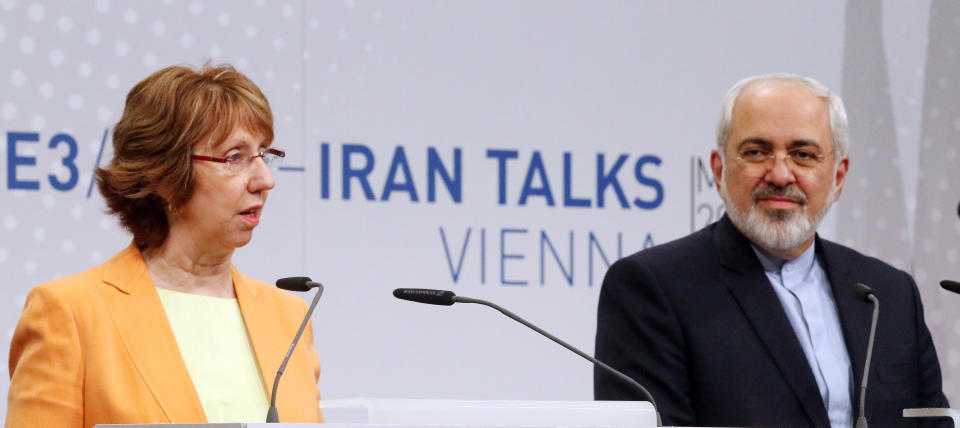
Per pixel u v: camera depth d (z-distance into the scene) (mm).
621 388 7863
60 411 5391
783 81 8391
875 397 7980
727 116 8422
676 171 11422
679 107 11484
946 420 8008
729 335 7906
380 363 10422
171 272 6035
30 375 5457
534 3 11133
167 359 5668
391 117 10625
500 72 10969
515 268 10844
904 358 8188
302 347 6316
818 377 8016
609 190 11180
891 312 8344
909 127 12094
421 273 10594
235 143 5914
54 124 9648
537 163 11000
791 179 8148
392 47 10680
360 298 10406
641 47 11422
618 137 11273
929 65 12164
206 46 10148
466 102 10859
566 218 11031
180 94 5875
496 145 10898
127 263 5914
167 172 5812
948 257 12070
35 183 9562
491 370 10703
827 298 8367
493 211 10828
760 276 8172
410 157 10656
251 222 6000
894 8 12133
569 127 11133
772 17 11852
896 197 11992
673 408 7688
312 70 10430
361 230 10453
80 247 9680
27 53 9594
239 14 10258
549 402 5402
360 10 10609
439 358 10578
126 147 5910
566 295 10969
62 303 5570
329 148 10422
